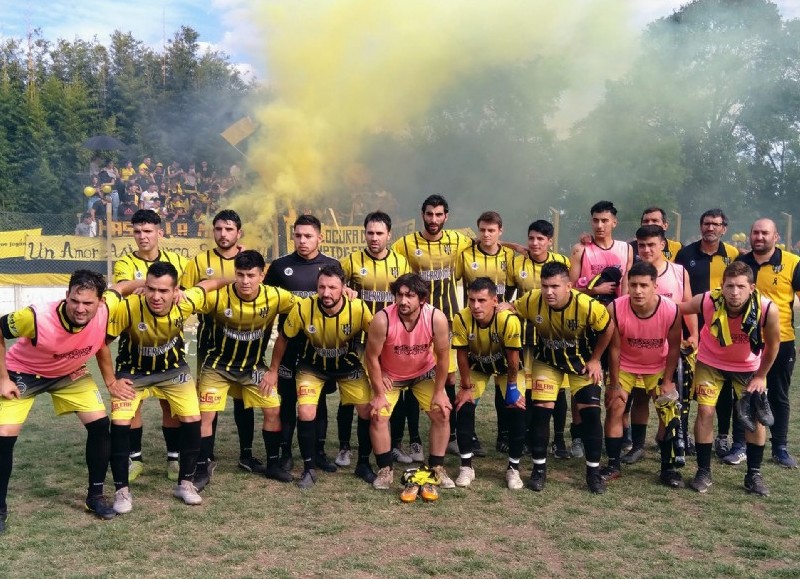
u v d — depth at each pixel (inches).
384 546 163.3
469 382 214.1
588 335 209.9
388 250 239.9
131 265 226.8
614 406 214.1
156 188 794.8
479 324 209.0
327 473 222.8
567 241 764.6
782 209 1046.4
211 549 160.6
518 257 251.8
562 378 213.6
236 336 207.5
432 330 203.6
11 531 171.2
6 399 177.2
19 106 1106.1
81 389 186.1
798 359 431.5
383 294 237.5
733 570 150.7
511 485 206.7
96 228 653.9
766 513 187.5
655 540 168.2
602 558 157.5
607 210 243.8
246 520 179.8
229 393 219.9
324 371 214.5
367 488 207.8
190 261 227.5
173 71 1295.5
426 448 253.0
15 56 1373.0
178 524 176.6
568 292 203.8
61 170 1104.8
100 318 180.2
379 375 205.0
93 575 146.3
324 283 197.3
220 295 204.7
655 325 209.8
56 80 1165.1
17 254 586.6
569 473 223.3
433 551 160.9
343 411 233.0
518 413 209.9
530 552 160.9
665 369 215.0
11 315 172.2
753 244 236.8
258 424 286.2
